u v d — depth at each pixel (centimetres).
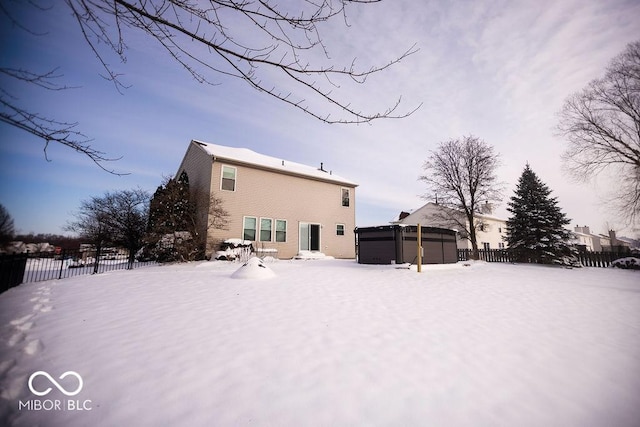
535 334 447
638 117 1750
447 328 466
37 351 342
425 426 221
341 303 622
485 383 292
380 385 281
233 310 544
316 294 707
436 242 1496
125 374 290
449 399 260
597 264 1694
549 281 1031
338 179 2170
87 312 514
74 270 1290
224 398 251
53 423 216
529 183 2047
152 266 1319
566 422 234
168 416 225
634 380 305
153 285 793
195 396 254
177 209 1544
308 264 1454
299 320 488
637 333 458
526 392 278
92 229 2069
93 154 240
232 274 957
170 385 271
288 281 884
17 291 694
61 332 408
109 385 269
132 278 919
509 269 1486
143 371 297
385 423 223
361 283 898
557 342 413
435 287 860
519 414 242
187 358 330
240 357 336
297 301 629
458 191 2492
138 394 255
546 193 1983
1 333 388
